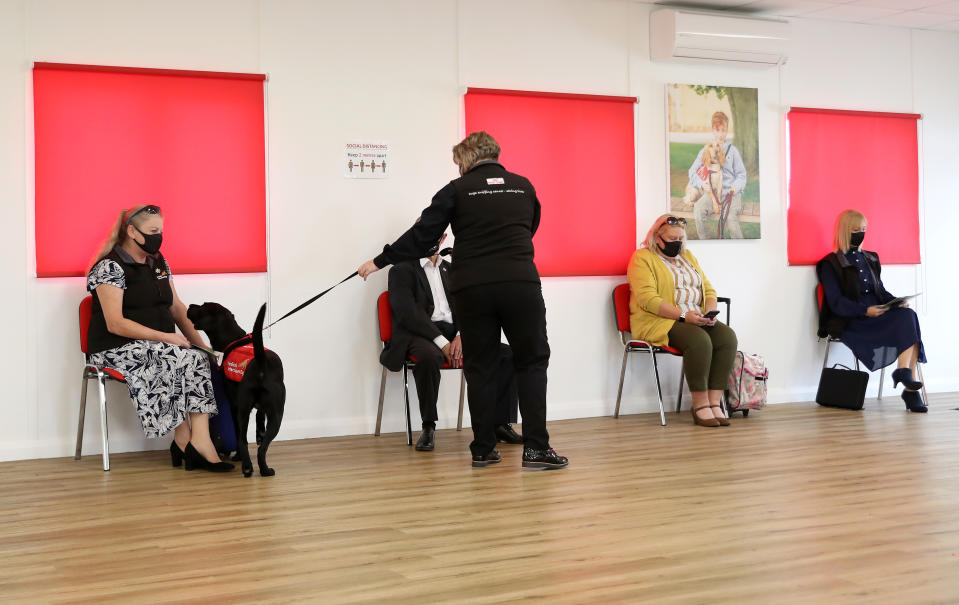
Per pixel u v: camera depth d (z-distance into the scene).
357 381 5.77
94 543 3.19
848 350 7.30
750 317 6.97
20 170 5.08
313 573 2.80
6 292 5.05
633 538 3.16
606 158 6.46
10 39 5.05
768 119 7.02
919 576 2.71
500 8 6.17
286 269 5.61
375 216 5.83
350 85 5.77
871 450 4.93
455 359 5.23
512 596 2.56
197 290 5.43
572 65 6.39
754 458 4.71
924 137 7.59
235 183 5.49
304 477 4.35
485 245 4.29
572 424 6.04
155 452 5.20
